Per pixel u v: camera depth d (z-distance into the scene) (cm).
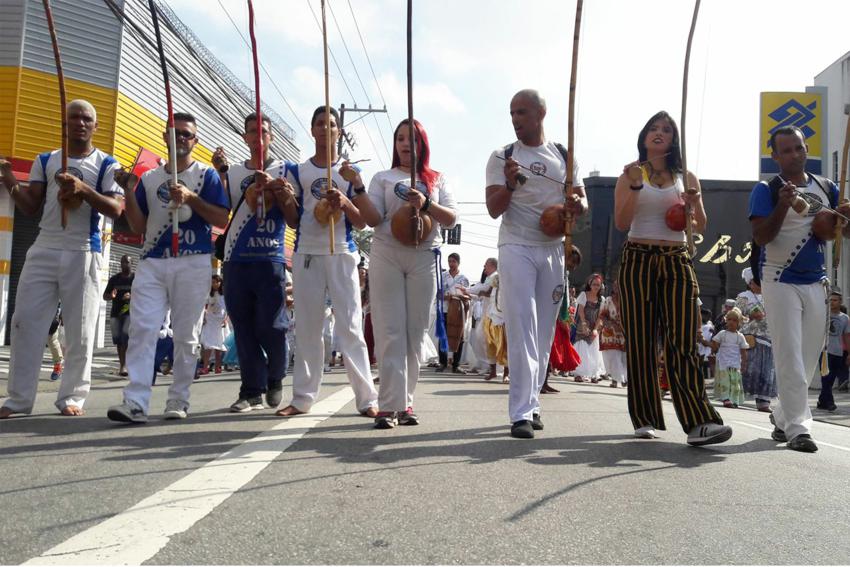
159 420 490
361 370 522
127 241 1762
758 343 941
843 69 1794
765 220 467
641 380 452
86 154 515
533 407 446
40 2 1511
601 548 236
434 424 485
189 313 503
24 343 502
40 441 390
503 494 292
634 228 454
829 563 233
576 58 432
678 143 455
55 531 234
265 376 571
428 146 501
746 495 313
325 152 532
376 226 489
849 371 1484
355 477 311
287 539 231
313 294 526
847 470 388
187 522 243
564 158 474
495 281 1066
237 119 2106
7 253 1514
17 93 1483
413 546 229
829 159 1838
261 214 519
